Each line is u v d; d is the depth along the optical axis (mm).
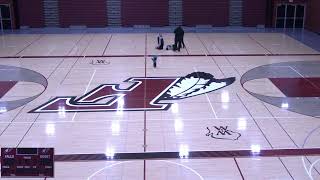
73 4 29594
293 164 9992
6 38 26000
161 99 14594
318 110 13586
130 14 29953
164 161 10172
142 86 15984
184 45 23141
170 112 13391
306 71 18094
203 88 15789
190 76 17281
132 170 9734
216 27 30250
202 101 14406
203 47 23109
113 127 12219
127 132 11867
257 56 20875
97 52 21875
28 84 16375
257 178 9359
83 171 9672
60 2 29500
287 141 11266
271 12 29750
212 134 11734
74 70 18344
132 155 10484
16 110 13617
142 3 29719
